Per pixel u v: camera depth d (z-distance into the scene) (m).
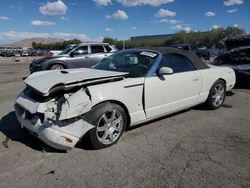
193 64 4.94
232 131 4.30
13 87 9.02
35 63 10.98
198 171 3.02
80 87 3.42
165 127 4.46
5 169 3.08
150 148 3.63
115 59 4.76
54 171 3.03
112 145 3.70
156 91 4.11
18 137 4.03
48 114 3.23
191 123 4.68
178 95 4.53
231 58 8.38
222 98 5.67
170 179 2.86
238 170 3.04
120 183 2.79
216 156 3.39
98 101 3.39
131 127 4.33
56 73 4.09
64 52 11.38
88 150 3.55
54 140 3.20
